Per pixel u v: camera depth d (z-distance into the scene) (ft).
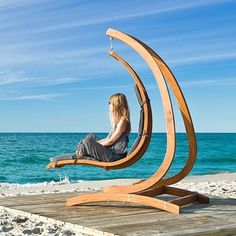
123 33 25.20
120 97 25.52
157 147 218.59
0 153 153.38
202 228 21.08
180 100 25.61
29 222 23.98
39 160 138.92
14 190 42.86
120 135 25.32
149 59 24.21
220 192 36.86
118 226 21.56
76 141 244.01
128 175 100.99
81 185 46.80
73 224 22.11
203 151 193.47
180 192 26.76
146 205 25.73
